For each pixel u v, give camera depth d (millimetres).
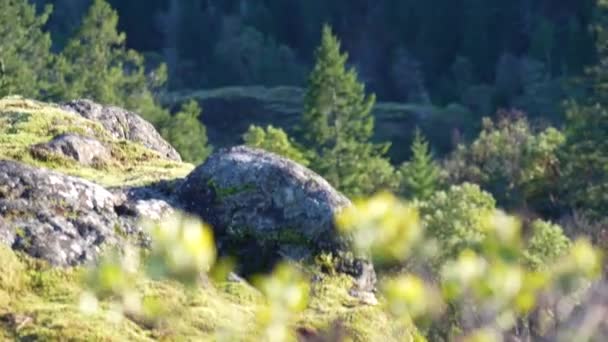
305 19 114750
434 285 4086
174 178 11383
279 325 3863
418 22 110312
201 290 8508
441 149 89688
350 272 9703
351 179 51031
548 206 45594
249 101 93500
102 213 9250
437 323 5902
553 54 98812
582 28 98062
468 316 3822
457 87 103750
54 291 8102
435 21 109375
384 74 109500
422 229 4340
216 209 10109
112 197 9531
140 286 8172
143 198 10359
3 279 8008
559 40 99562
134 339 7555
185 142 52000
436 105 103188
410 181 49125
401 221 4023
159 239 3873
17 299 7938
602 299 3801
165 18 114750
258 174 10133
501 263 3838
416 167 49219
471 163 52188
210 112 93438
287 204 9977
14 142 12023
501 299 3754
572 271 3844
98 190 9445
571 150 44500
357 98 52656
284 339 4148
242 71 106688
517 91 96938
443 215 27703
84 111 14508
